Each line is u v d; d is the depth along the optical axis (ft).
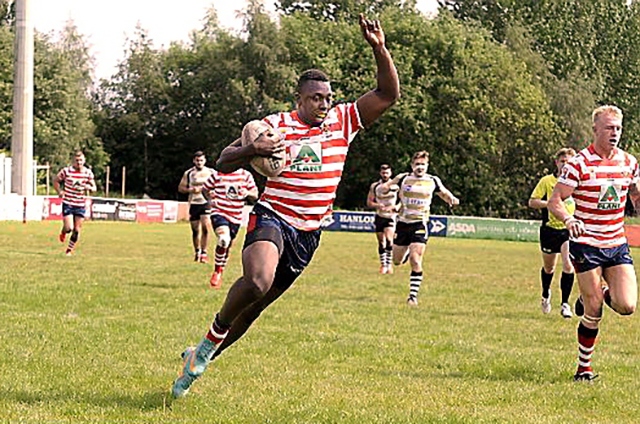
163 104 279.08
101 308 45.01
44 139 248.73
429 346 36.60
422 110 237.86
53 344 33.76
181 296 51.03
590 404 26.86
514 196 241.14
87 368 29.45
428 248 127.03
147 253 87.81
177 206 196.75
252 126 24.04
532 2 292.61
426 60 243.60
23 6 158.20
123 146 278.87
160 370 29.37
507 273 80.48
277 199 24.48
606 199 30.45
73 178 80.94
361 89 240.53
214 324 24.54
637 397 28.02
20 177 161.17
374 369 31.30
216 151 259.39
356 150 243.19
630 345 39.47
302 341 36.68
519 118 235.61
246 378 28.91
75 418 23.02
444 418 23.93
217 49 262.88
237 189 60.49
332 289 59.26
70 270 64.75
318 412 24.31
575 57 281.33
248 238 24.32
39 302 46.24
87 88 305.12
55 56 256.32
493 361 33.53
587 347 30.71
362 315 46.03
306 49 251.19
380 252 76.69
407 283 66.28
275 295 25.64
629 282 30.55
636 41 298.56
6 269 63.93
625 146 292.81
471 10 296.30
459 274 77.82
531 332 42.19
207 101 268.82
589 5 293.64
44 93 250.78
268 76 249.75
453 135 238.27
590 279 30.48
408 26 250.78
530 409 25.81
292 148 24.27
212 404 25.02
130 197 262.26
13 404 24.16
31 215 160.97
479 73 238.48
